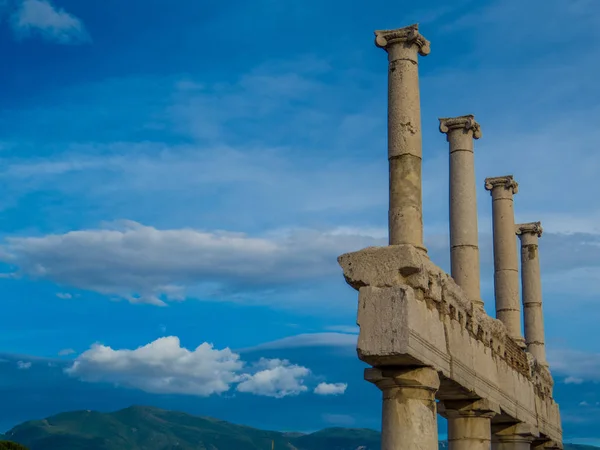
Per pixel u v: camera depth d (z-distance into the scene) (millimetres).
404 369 22781
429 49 25562
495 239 40094
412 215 23891
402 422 22609
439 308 25000
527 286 47062
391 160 24469
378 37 25234
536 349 45938
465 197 32375
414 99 24750
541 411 40438
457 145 32969
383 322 21859
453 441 29859
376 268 22531
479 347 29406
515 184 40500
